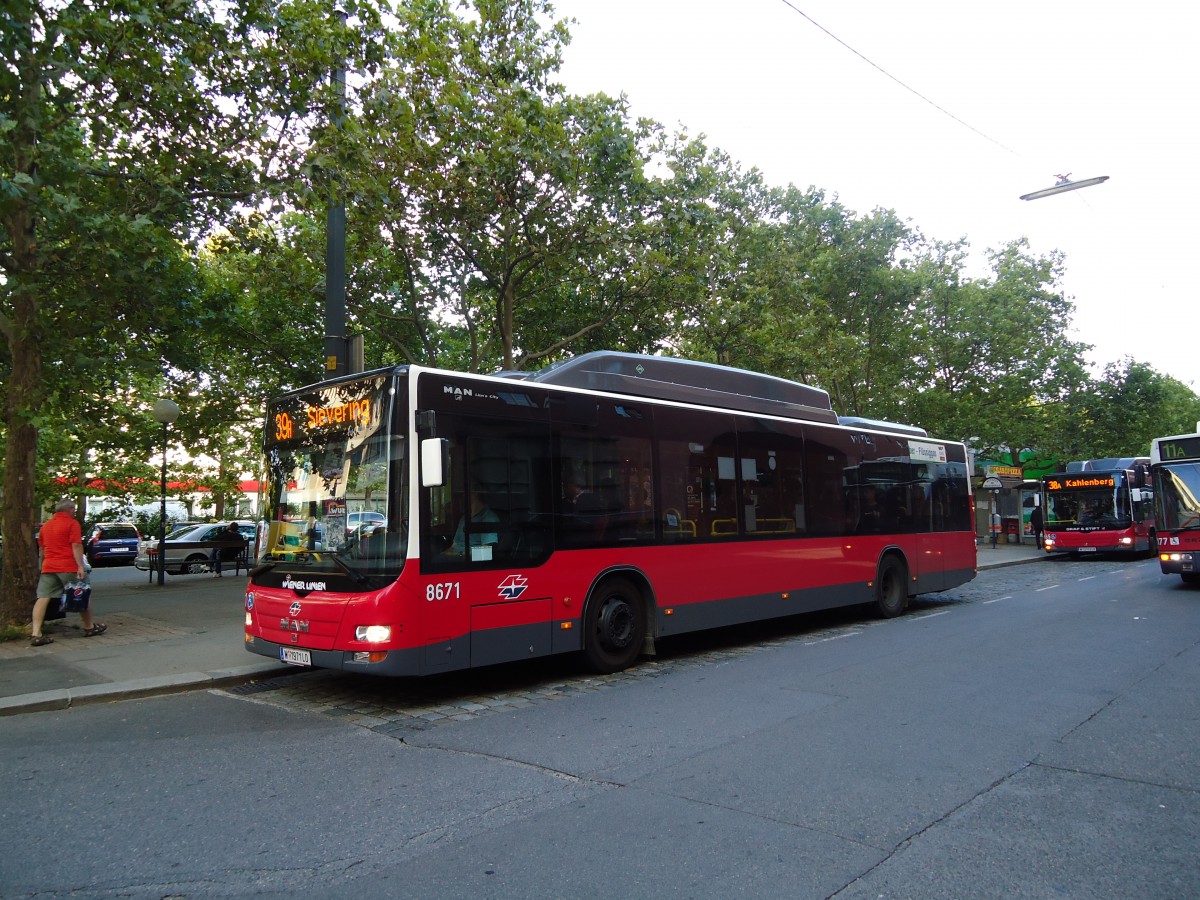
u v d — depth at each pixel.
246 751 5.82
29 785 5.08
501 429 7.66
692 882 3.58
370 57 10.56
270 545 7.85
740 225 23.22
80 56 9.52
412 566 6.79
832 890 3.49
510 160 13.73
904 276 26.59
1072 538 25.58
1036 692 7.18
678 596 9.22
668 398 9.73
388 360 21.48
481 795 4.79
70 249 10.03
